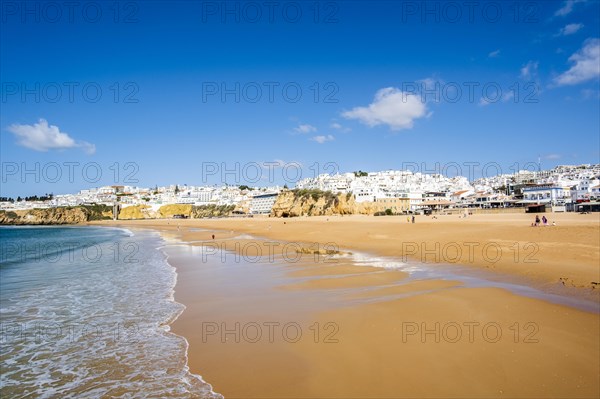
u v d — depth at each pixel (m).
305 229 60.69
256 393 7.44
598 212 63.56
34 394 7.97
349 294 14.98
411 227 45.44
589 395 6.91
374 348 9.23
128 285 19.36
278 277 19.81
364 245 33.56
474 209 90.19
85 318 13.35
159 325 12.26
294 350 9.46
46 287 19.28
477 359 8.42
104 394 7.84
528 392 7.05
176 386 7.97
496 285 15.67
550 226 32.50
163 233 81.69
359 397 7.06
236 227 89.81
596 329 10.02
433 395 7.02
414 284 16.25
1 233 102.31
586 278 15.84
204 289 17.62
